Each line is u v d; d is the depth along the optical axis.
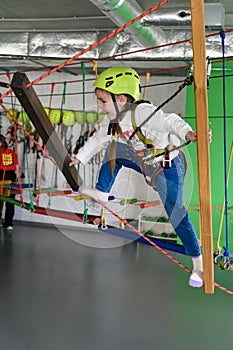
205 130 1.78
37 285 4.65
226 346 3.36
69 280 4.89
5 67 7.39
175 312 4.05
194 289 4.74
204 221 1.98
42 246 6.48
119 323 3.74
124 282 4.92
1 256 5.78
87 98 7.73
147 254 6.26
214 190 6.20
